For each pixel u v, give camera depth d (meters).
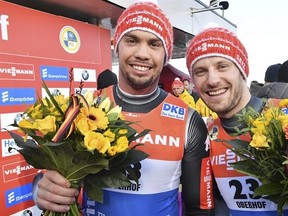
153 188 1.16
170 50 1.31
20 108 2.33
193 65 1.37
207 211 1.26
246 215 1.21
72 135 0.84
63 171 0.88
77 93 0.90
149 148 1.18
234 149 1.08
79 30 3.04
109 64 3.52
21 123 0.84
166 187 1.19
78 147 0.81
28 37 2.44
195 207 1.27
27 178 2.37
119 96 1.30
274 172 0.91
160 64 1.24
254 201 1.19
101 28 3.37
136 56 1.18
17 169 2.29
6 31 2.25
